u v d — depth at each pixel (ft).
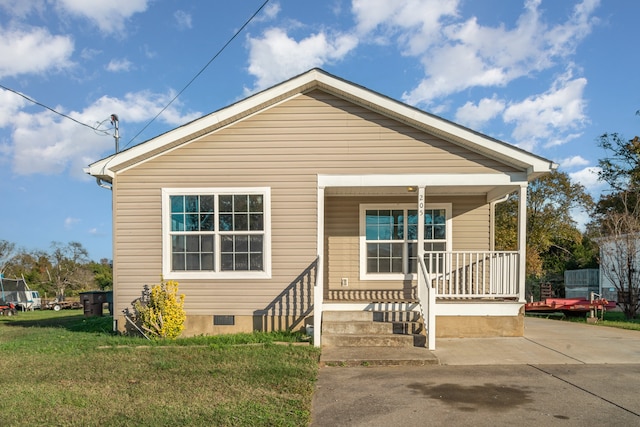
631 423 15.06
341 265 34.53
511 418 15.56
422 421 15.35
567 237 89.97
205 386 18.97
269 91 29.63
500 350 25.79
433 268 34.58
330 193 33.65
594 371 21.54
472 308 29.53
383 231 34.83
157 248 30.50
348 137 30.35
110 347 26.96
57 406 16.61
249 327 30.12
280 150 30.42
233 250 30.50
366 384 19.63
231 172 30.53
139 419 15.19
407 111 29.40
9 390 18.69
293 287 30.14
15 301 126.62
